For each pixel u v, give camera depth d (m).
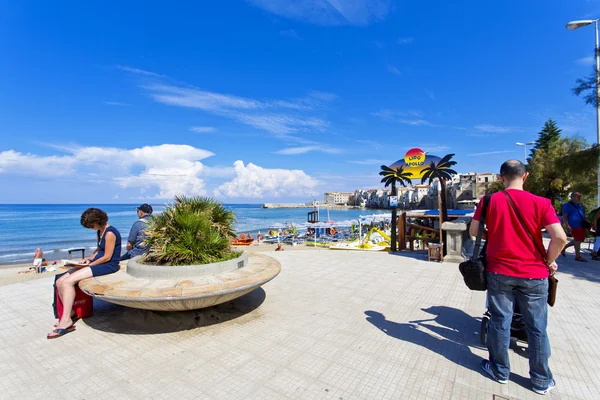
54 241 33.72
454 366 3.00
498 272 2.68
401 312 4.48
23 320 4.36
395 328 3.91
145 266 3.99
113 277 4.02
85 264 4.20
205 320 4.11
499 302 2.72
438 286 5.85
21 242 32.81
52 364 3.11
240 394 2.56
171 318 4.02
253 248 24.97
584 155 10.53
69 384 2.75
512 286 2.65
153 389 2.65
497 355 2.70
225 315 4.32
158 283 3.71
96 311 4.65
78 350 3.40
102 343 3.57
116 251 4.39
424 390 2.61
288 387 2.66
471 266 2.86
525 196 2.63
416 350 3.33
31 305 5.04
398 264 7.96
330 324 4.05
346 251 10.46
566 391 2.58
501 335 2.68
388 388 2.64
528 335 2.63
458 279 6.38
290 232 33.59
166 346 3.47
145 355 3.27
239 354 3.26
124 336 3.76
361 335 3.71
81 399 2.53
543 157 27.86
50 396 2.57
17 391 2.65
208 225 4.68
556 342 3.49
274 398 2.51
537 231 2.57
